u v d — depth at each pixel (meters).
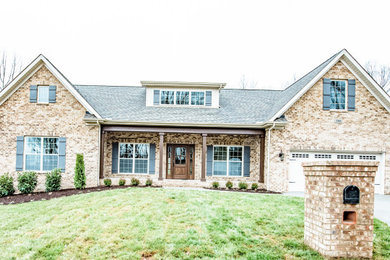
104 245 5.11
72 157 12.64
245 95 16.59
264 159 13.07
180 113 14.00
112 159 14.02
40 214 7.12
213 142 14.22
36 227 6.18
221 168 14.31
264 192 11.92
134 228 5.84
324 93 12.48
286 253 4.48
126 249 4.90
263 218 6.49
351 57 12.21
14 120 12.62
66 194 10.38
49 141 12.84
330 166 3.96
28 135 12.62
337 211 3.95
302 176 12.48
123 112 13.74
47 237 5.54
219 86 14.71
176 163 14.43
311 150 12.56
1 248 5.12
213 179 14.08
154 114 13.73
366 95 12.52
